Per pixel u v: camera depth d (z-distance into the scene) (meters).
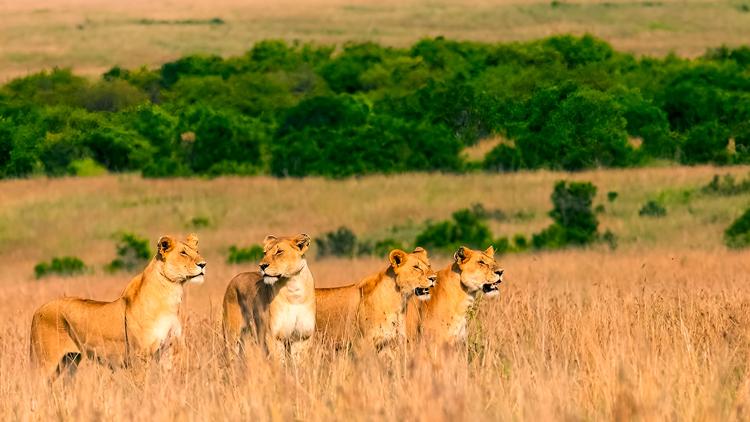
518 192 46.75
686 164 52.38
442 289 10.85
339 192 48.62
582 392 8.64
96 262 39.09
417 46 86.81
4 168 57.16
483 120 62.69
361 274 25.95
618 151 52.22
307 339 10.52
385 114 60.81
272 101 71.81
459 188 48.00
